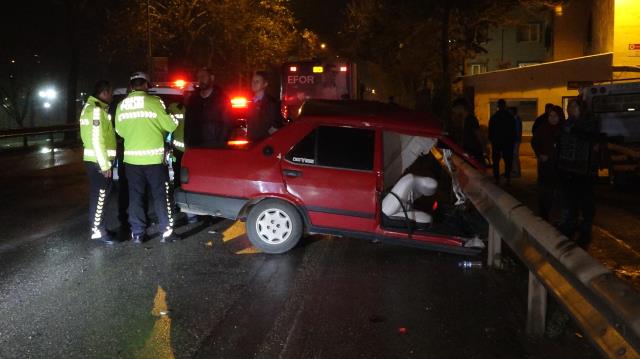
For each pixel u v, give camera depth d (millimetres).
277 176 7211
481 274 6555
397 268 6773
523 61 43250
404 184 7117
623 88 15039
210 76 8852
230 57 39781
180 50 37531
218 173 7418
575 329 5020
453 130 19078
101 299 5684
